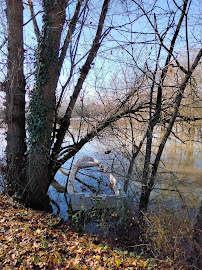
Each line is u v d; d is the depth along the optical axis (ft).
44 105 19.54
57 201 26.20
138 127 25.81
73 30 20.12
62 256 12.96
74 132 27.84
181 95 17.95
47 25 19.10
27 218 17.80
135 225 19.45
